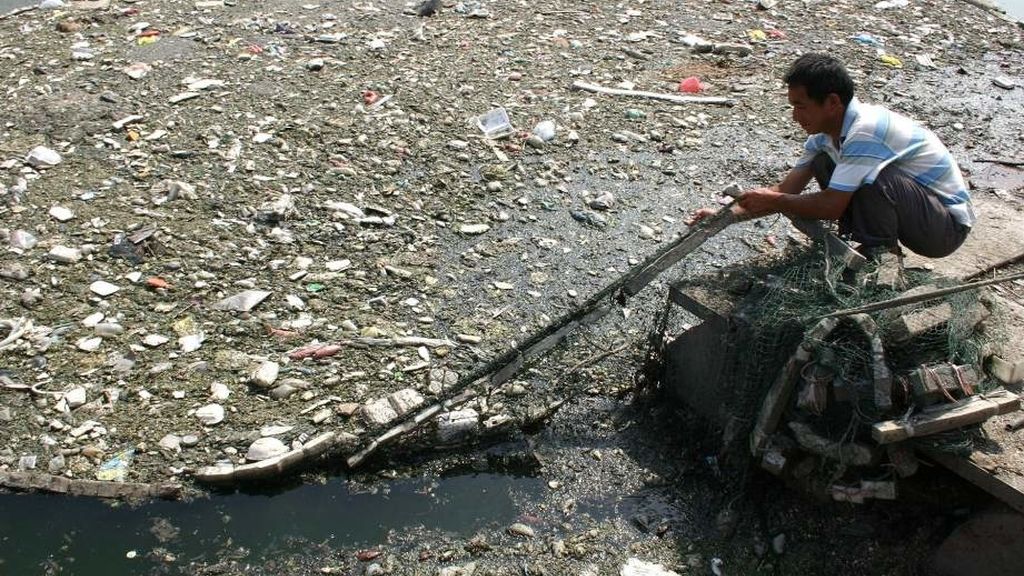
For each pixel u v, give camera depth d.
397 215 5.36
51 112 6.07
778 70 7.64
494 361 3.81
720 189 5.94
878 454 3.19
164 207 5.23
